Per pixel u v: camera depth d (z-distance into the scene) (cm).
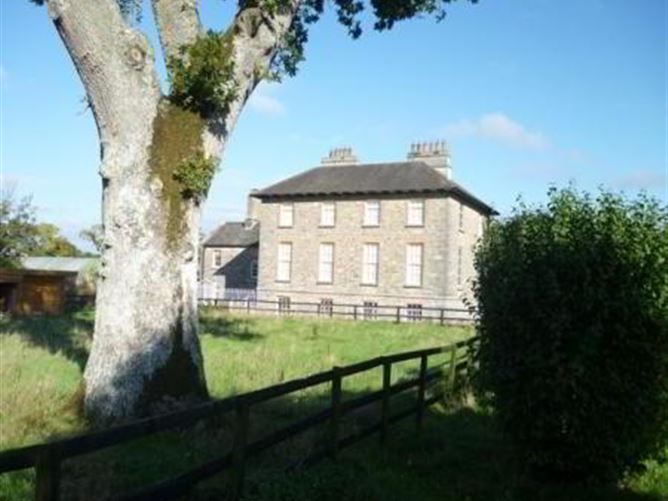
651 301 822
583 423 823
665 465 945
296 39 1405
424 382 1113
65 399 1019
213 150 1041
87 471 707
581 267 814
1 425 862
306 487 688
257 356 1744
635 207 852
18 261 4381
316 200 5112
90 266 4625
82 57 963
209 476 611
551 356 817
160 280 997
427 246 4712
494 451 981
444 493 806
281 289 5175
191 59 989
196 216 1038
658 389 841
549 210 874
